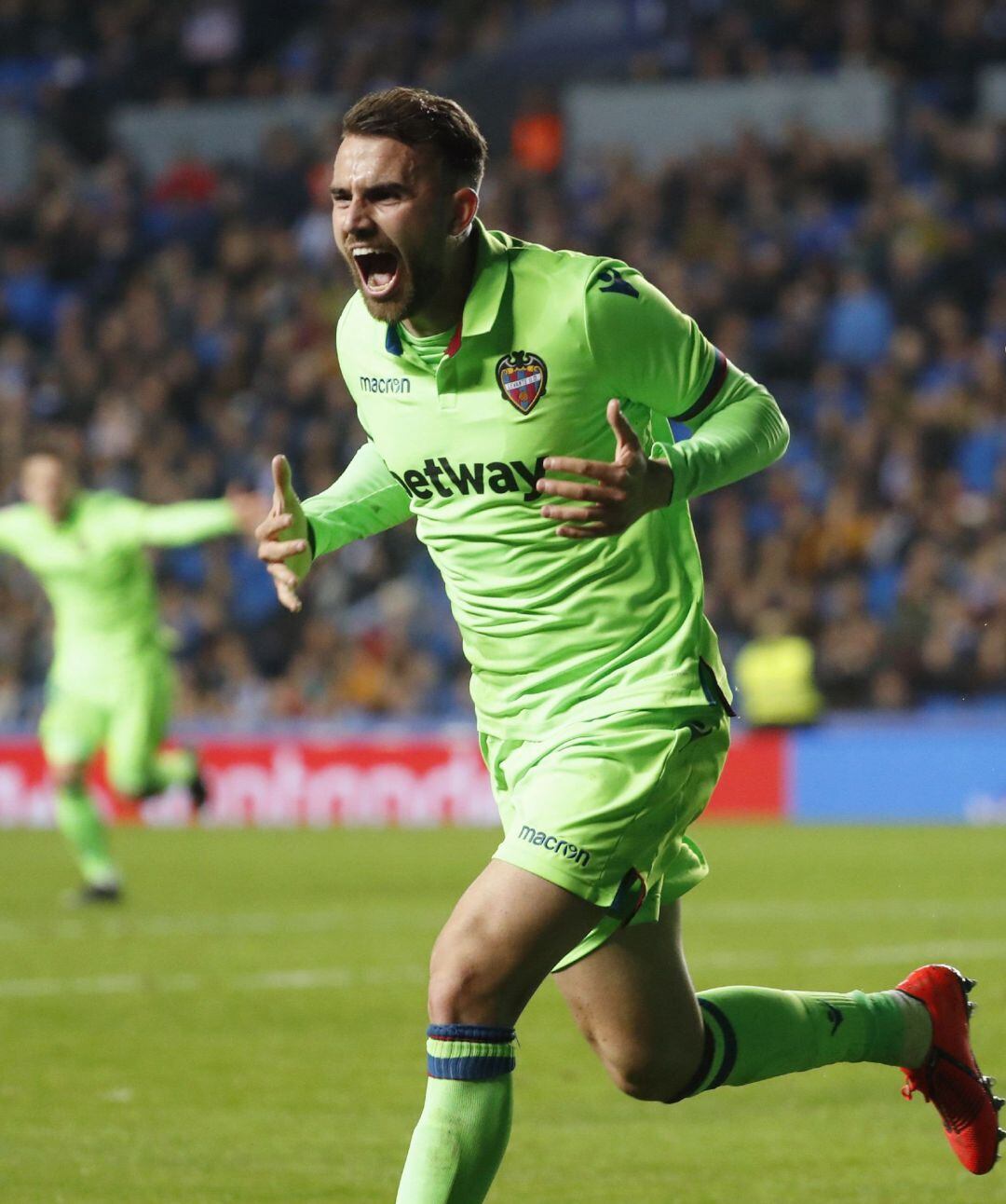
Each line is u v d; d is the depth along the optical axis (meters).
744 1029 9.78
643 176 59.34
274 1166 11.75
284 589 9.76
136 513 26.30
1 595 50.28
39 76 69.94
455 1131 8.35
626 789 8.97
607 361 9.06
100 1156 11.99
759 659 42.97
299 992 18.69
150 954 21.48
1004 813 41.41
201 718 47.88
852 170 56.47
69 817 26.95
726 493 48.47
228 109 65.81
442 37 65.38
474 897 8.73
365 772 44.56
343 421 52.91
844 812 42.53
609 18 63.75
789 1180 11.37
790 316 52.44
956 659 43.22
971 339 52.06
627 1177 11.44
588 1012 9.39
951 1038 10.50
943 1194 11.02
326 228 59.38
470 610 9.59
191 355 56.19
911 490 47.19
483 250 9.05
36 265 62.28
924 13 60.59
